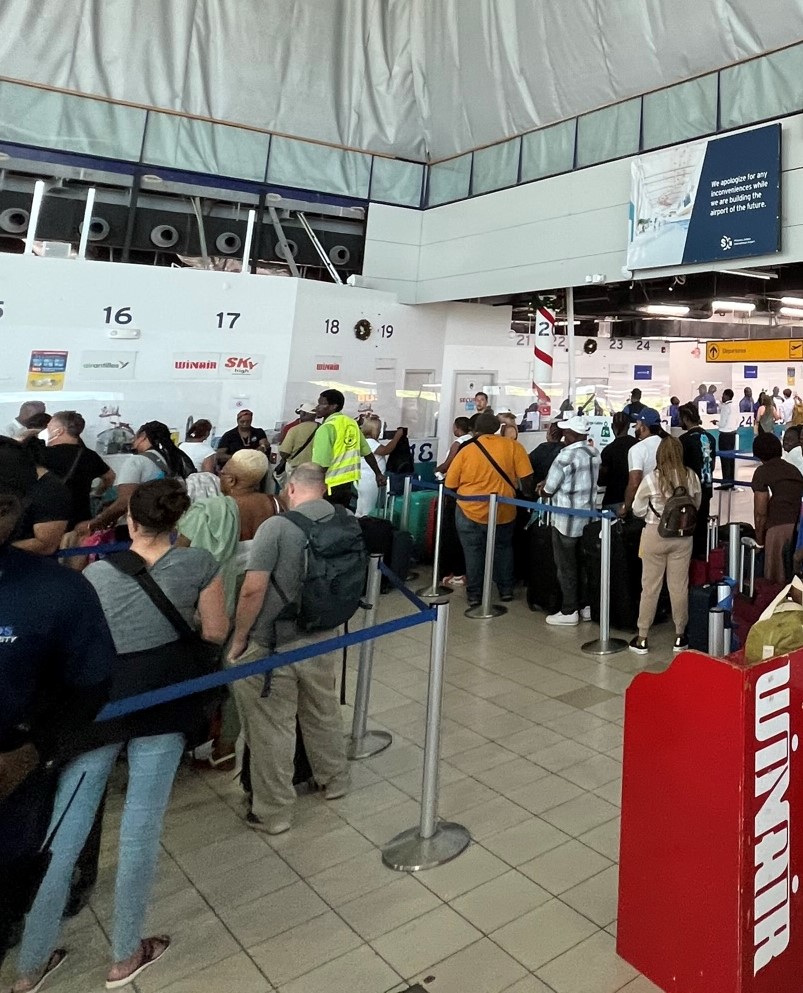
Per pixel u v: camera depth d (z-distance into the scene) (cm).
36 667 158
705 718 189
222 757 353
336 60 1012
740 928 182
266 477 420
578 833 291
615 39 778
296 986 212
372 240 1030
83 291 754
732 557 471
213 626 233
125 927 214
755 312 1320
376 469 710
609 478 659
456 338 1044
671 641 541
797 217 613
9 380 727
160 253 1027
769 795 187
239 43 962
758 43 667
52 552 327
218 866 271
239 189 971
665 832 203
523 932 233
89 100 898
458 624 586
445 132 1023
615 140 798
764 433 540
